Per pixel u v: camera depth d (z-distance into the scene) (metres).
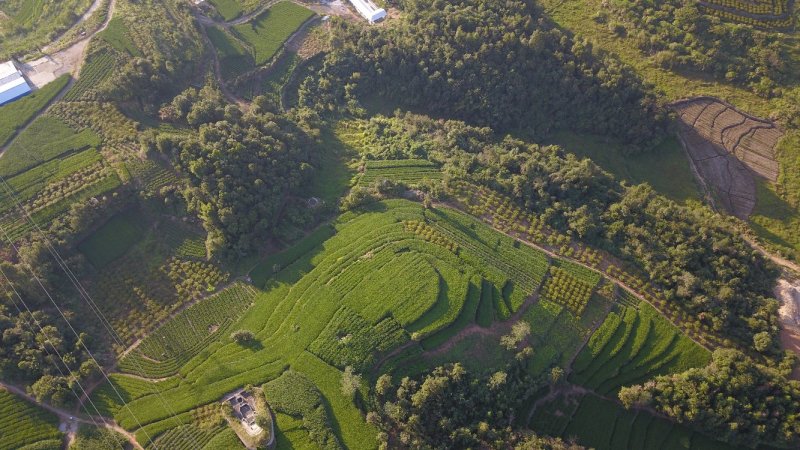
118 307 79.81
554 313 76.94
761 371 70.19
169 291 81.75
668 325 77.06
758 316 76.38
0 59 99.75
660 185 102.12
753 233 94.88
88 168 85.94
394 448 66.12
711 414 68.62
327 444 65.31
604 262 82.44
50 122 90.50
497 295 77.50
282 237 87.88
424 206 88.75
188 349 76.12
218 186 83.38
